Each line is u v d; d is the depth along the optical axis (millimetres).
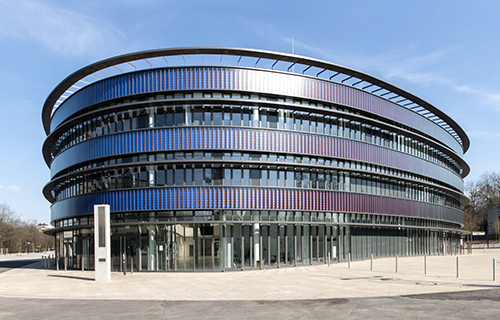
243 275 26031
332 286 19688
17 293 19391
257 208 30703
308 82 33344
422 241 46656
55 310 14844
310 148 33094
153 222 29719
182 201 29828
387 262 35844
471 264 33594
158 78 30734
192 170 30219
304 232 33188
